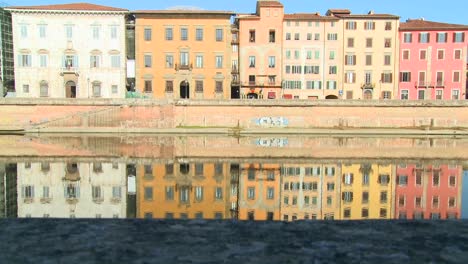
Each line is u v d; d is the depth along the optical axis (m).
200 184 34.22
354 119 78.88
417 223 9.28
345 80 95.19
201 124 78.25
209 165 42.56
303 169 41.47
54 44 86.69
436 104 78.38
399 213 26.22
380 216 25.77
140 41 88.75
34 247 7.66
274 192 32.75
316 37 94.31
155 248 7.65
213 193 31.36
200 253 7.39
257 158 47.09
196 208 27.06
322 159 46.78
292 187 34.50
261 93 94.12
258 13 96.19
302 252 7.46
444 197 30.02
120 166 41.06
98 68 87.69
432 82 95.00
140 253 7.39
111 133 73.44
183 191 31.62
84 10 85.88
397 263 6.96
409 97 95.69
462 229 8.85
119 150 52.03
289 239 8.18
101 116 74.88
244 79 94.12
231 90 98.62
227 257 7.21
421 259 7.14
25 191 30.81
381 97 95.62
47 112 75.12
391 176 38.00
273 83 93.81
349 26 94.31
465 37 93.62
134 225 9.11
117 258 7.14
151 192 31.06
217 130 74.25
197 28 89.12
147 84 89.62
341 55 94.69
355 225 9.16
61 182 34.00
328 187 34.50
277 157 47.91
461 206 27.48
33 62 86.56
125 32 89.44
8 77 94.12
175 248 7.65
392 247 7.71
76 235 8.38
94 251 7.48
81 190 31.34
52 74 87.06
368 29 94.44
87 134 71.88
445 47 94.25
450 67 94.50
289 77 94.81
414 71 95.19
